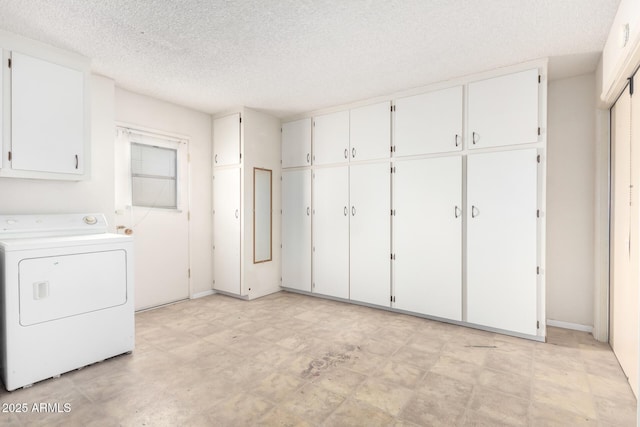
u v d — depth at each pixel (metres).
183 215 4.13
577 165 3.10
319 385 2.14
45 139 2.52
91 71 3.04
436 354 2.61
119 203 3.49
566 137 3.14
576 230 3.10
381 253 3.75
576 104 3.10
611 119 2.75
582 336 2.96
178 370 2.34
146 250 3.75
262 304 4.00
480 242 3.12
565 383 2.17
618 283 2.49
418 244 3.49
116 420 1.79
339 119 4.07
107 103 3.17
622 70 2.06
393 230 3.66
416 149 3.48
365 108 3.85
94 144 3.08
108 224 3.15
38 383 2.16
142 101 3.69
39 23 2.25
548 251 3.23
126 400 1.97
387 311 3.74
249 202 4.20
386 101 3.70
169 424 1.76
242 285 4.15
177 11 2.12
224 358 2.54
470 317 3.18
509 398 2.00
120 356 2.57
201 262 4.35
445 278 3.32
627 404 1.94
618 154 2.51
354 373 2.30
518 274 2.94
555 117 3.19
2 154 2.32
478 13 2.15
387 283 3.71
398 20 2.23
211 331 3.10
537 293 2.86
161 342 2.84
